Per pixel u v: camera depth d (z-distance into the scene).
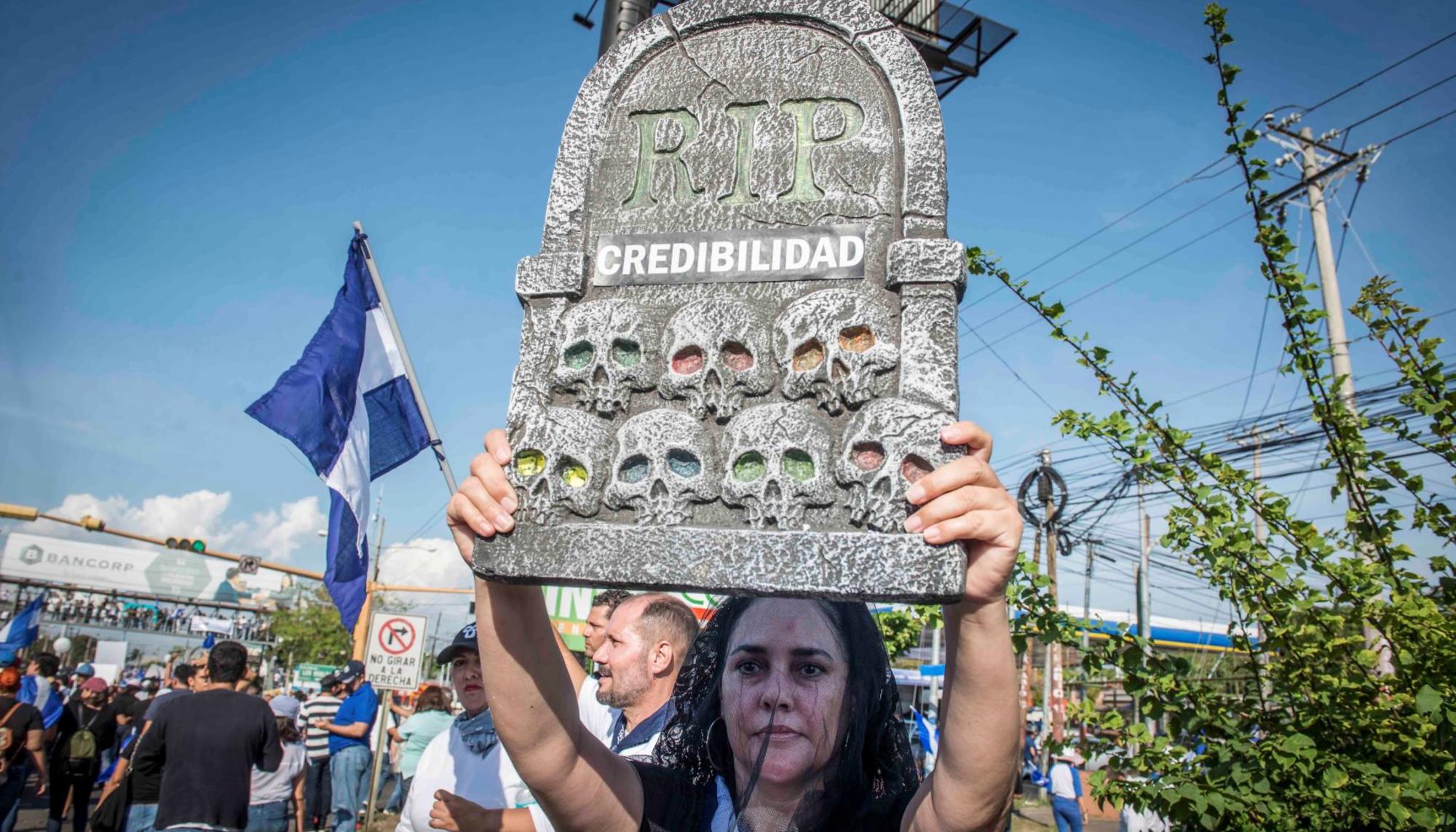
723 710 1.91
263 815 6.38
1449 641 2.88
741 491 1.58
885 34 1.83
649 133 1.88
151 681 17.30
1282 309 3.28
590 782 1.83
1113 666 3.36
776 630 1.87
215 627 52.25
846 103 1.82
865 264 1.70
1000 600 1.54
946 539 1.45
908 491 1.50
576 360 1.74
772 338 1.68
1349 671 3.05
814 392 1.63
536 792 1.80
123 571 55.19
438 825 3.10
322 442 5.25
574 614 8.55
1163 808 2.91
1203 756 3.12
